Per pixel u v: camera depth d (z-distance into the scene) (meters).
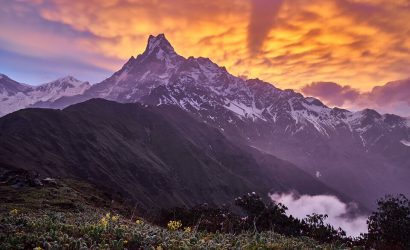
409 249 37.22
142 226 27.06
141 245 20.50
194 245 20.39
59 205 45.72
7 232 21.22
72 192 57.81
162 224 54.97
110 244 19.89
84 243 19.27
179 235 22.77
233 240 22.28
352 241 38.16
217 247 20.17
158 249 19.45
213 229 46.03
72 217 33.97
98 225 22.89
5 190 53.47
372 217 40.50
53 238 20.19
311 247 24.03
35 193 52.00
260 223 48.22
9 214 32.19
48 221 24.12
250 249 19.95
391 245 35.38
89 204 52.03
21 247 19.03
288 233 44.97
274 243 21.56
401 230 38.00
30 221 24.53
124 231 22.47
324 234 39.75
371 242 36.03
